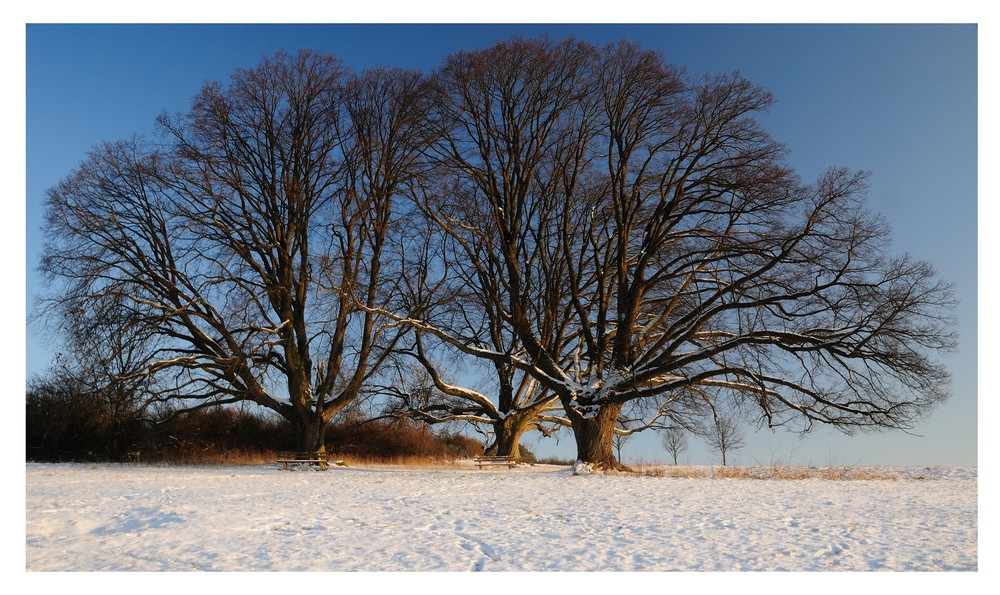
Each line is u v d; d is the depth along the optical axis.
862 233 25.94
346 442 40.97
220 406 39.12
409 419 40.22
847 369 26.86
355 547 12.00
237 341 32.94
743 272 29.25
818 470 30.58
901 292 25.47
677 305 31.12
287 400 35.19
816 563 10.89
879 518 14.73
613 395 28.86
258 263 33.50
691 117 28.97
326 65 33.56
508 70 30.19
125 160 31.50
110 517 14.46
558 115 30.64
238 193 33.03
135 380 29.94
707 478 25.72
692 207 29.62
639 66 28.94
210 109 31.80
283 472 27.83
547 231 31.97
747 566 10.72
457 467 35.00
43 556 11.35
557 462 50.12
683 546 12.07
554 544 12.28
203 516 14.55
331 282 31.45
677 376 30.12
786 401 27.09
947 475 28.31
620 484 22.64
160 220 32.44
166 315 30.36
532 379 41.44
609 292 31.23
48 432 32.97
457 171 31.95
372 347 35.00
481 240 33.81
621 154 30.02
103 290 29.69
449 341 31.91
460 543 12.39
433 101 30.72
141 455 33.31
